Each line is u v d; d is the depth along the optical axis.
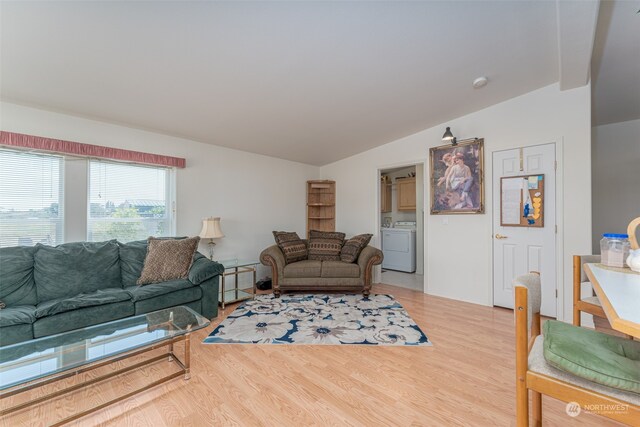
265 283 4.20
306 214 5.30
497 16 1.88
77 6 1.54
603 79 2.98
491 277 3.39
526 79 2.81
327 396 1.72
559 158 2.91
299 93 2.69
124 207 3.21
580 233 2.82
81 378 1.95
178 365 2.07
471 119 3.53
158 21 1.69
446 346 2.35
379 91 2.78
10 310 2.06
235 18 1.71
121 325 2.05
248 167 4.41
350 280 3.78
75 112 2.77
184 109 2.85
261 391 1.77
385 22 1.85
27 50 1.86
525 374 1.04
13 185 2.56
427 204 3.96
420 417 1.54
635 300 0.87
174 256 2.95
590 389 0.92
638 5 1.91
